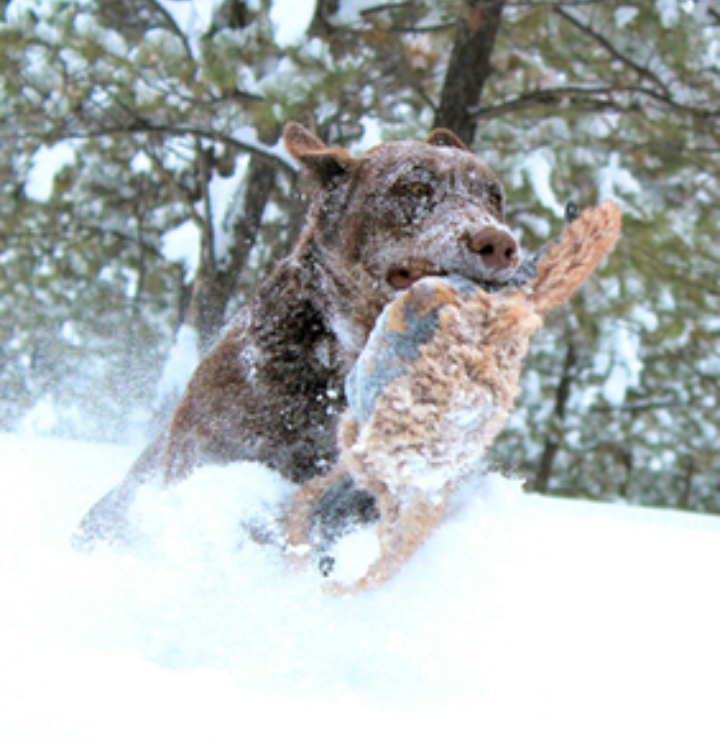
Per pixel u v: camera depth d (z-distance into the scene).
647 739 2.13
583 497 15.27
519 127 9.91
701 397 13.97
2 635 2.39
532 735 2.12
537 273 2.56
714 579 3.69
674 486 15.79
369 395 2.32
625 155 10.34
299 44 7.48
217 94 8.25
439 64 9.85
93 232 11.46
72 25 8.05
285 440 3.19
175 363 7.49
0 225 11.10
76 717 1.93
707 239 10.62
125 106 8.88
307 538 2.88
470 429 2.32
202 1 7.82
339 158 3.24
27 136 9.39
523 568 3.20
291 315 3.22
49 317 10.98
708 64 9.42
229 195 9.44
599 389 12.43
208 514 3.05
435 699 2.44
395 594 2.91
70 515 3.93
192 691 2.11
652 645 2.85
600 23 9.45
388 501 2.61
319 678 2.62
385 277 3.09
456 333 2.27
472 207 3.04
